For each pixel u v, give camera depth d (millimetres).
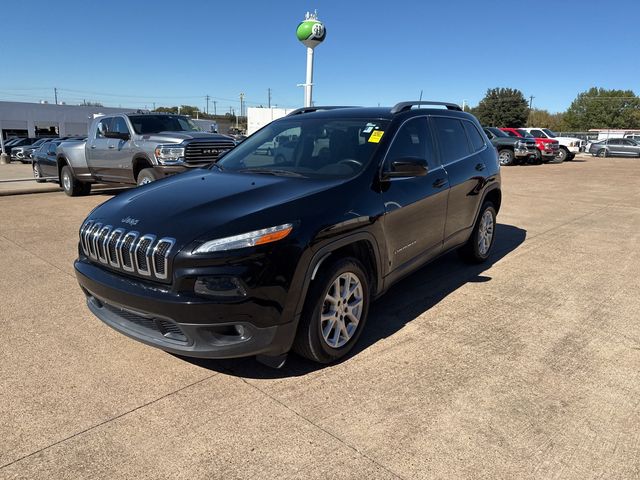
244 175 3719
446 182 4402
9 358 3328
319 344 3059
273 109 23906
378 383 3029
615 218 8836
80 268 3213
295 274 2816
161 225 2869
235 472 2275
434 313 4156
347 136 3928
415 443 2473
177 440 2494
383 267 3584
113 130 10039
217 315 2650
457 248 5098
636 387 3025
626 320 4074
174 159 8773
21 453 2393
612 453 2410
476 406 2795
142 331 2959
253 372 3152
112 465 2316
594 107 100688
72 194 11359
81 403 2809
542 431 2574
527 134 25922
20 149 29125
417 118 4293
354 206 3248
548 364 3299
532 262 5801
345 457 2373
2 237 6879
